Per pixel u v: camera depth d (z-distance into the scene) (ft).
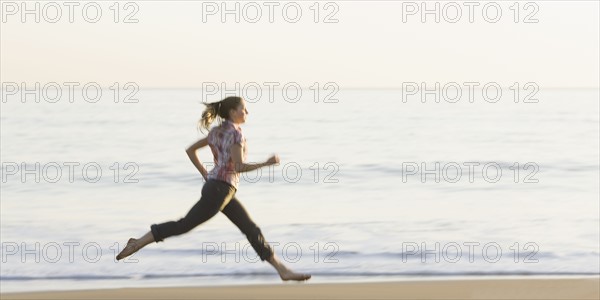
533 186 153.38
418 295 55.98
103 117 423.64
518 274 70.28
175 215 116.16
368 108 563.48
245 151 53.98
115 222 107.65
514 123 380.37
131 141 282.77
